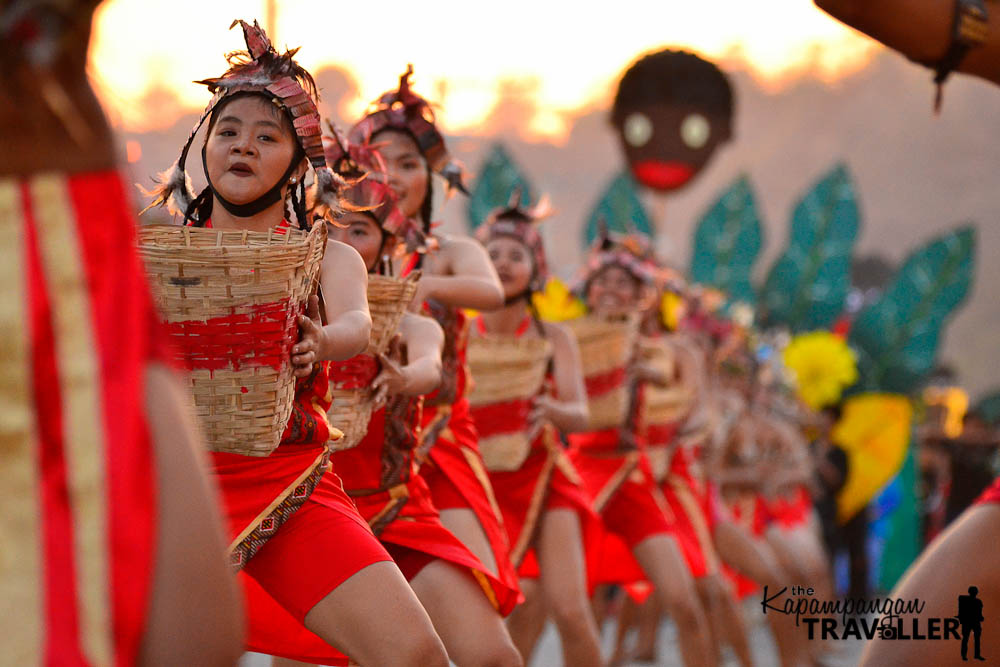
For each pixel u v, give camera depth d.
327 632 7.05
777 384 25.67
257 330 6.33
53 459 3.30
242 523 6.87
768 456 21.27
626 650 19.91
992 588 6.03
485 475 10.71
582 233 33.94
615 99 32.62
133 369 3.36
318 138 7.27
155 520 3.35
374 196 9.48
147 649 3.38
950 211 37.03
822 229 32.91
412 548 9.14
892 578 28.53
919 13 5.03
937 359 31.88
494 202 29.77
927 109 36.56
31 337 3.30
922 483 28.88
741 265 33.34
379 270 9.70
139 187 7.49
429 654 6.96
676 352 18.66
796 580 21.19
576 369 13.55
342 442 8.24
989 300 37.25
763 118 36.66
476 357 12.15
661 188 32.50
